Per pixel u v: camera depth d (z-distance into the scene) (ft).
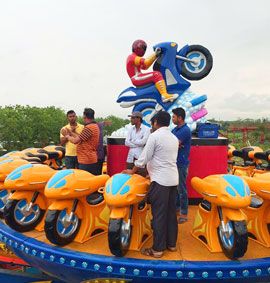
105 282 11.78
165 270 11.16
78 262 11.76
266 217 12.96
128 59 19.44
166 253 12.21
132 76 19.52
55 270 12.68
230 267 11.12
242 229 11.02
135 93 19.29
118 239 11.32
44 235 13.82
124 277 11.45
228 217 11.41
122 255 11.73
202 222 13.21
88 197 13.88
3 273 14.99
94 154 17.44
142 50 19.33
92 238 13.37
